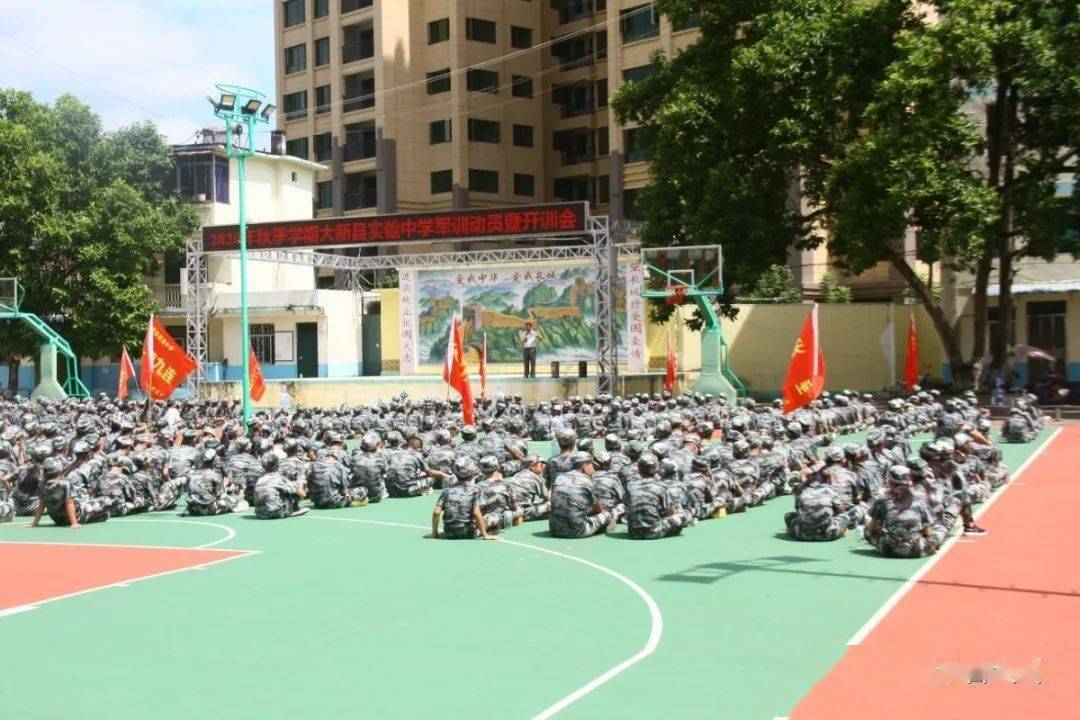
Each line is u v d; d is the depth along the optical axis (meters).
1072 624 11.42
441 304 53.34
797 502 17.31
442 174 71.88
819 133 37.94
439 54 71.50
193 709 9.30
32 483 22.38
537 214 40.72
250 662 10.75
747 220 38.88
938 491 16.14
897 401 30.95
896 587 13.46
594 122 71.50
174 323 58.66
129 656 11.08
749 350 52.12
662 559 15.83
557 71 73.44
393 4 71.25
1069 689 9.24
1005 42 34.31
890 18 37.53
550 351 51.41
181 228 54.22
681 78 40.91
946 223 34.31
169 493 23.05
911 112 35.72
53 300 49.62
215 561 16.58
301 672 10.36
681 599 13.15
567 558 16.12
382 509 22.08
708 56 41.75
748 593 13.38
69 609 13.34
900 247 45.78
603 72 70.88
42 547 18.22
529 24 73.50
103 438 26.09
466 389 27.98
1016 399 35.91
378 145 71.19
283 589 14.31
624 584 14.13
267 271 61.22
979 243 33.47
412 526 19.73
